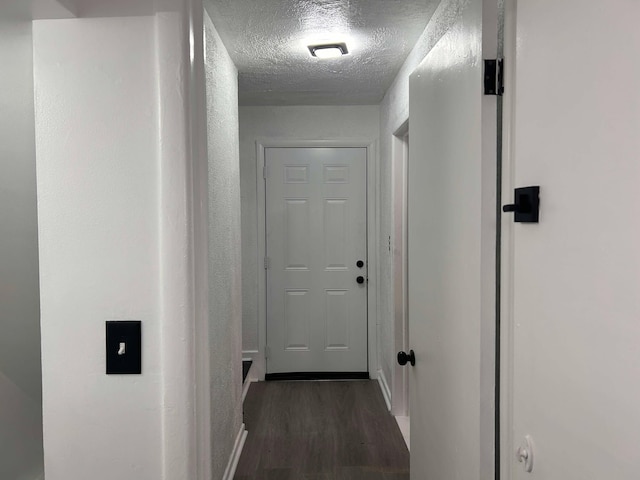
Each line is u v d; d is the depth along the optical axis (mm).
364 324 3889
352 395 3506
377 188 3803
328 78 3008
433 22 2039
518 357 982
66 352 964
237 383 2666
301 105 3770
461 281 1221
